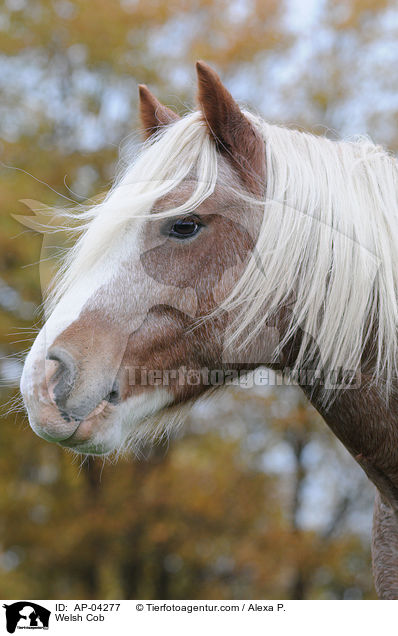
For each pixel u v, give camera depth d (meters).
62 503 12.06
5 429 10.84
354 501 12.64
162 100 11.12
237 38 11.38
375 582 2.95
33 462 12.22
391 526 2.84
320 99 11.56
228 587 13.04
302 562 11.70
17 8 11.84
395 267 2.37
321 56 11.89
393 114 11.58
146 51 11.88
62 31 11.71
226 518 12.19
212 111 2.42
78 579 13.36
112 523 11.66
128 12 11.61
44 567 12.62
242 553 11.77
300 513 12.83
